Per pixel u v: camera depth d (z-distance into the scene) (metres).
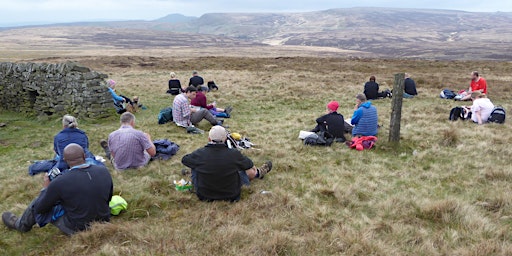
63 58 51.75
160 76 29.00
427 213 5.96
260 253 4.69
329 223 5.77
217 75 29.03
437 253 4.71
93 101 14.10
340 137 10.84
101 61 42.75
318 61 40.03
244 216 5.95
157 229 5.49
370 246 4.85
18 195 7.27
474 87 17.25
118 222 5.93
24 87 15.95
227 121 14.34
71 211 5.34
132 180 7.82
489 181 7.53
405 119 13.55
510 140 10.29
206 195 6.60
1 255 5.07
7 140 11.99
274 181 7.75
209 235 5.30
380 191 7.19
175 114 12.90
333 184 7.40
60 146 7.91
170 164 8.85
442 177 7.85
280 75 28.45
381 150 9.99
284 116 15.31
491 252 4.66
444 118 13.50
